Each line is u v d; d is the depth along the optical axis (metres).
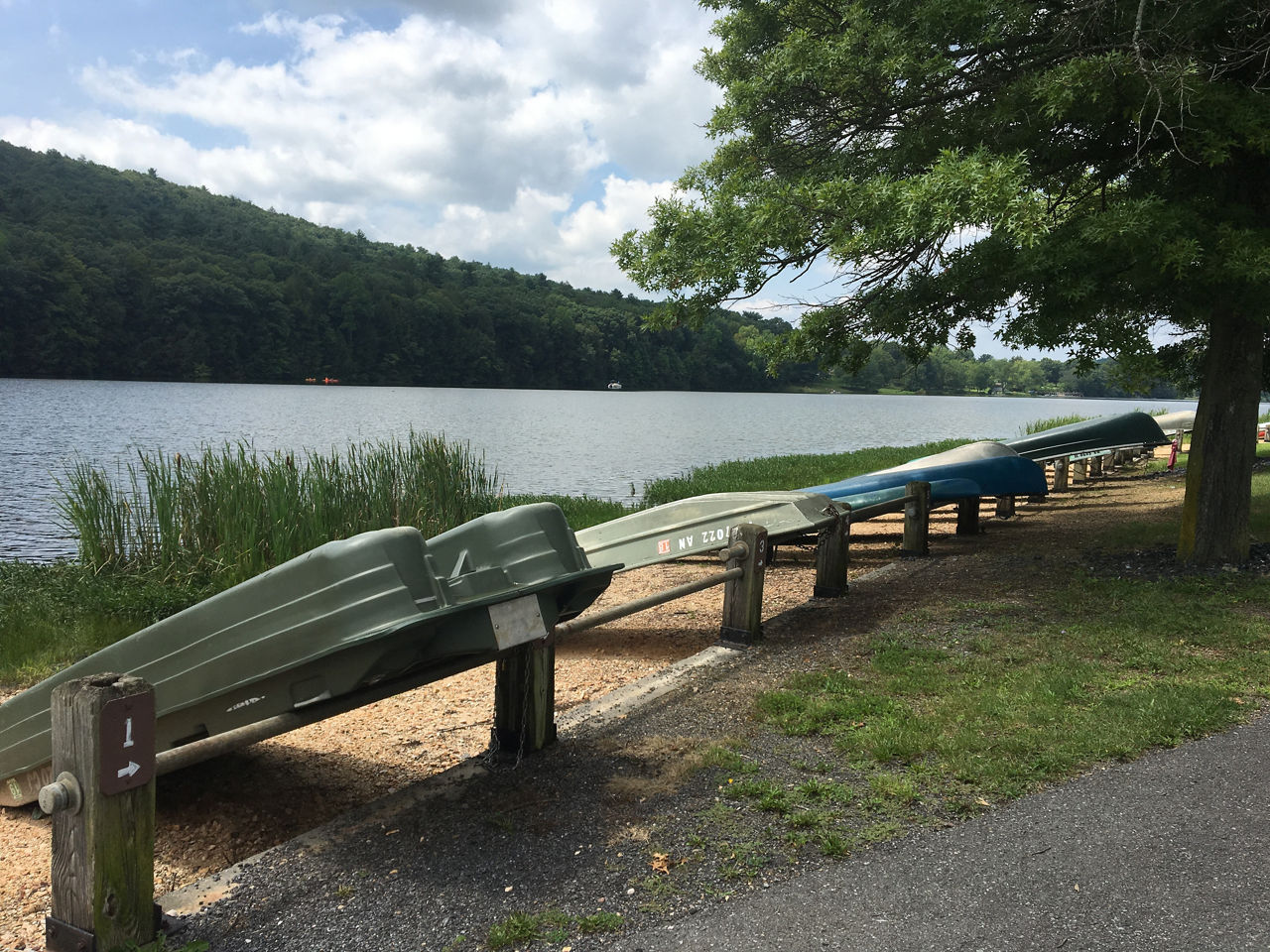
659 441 44.50
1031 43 8.23
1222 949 2.80
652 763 4.40
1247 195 8.07
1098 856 3.37
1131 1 7.61
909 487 10.20
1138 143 7.63
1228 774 4.07
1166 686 5.16
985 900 3.09
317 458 11.76
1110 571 8.47
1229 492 8.30
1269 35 7.33
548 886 3.25
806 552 11.78
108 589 8.95
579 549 4.55
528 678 4.46
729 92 9.66
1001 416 92.38
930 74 8.20
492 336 156.00
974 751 4.34
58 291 109.38
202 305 124.44
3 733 4.46
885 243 7.63
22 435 35.44
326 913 3.11
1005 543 10.91
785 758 4.40
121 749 2.80
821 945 2.85
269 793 4.71
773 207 8.35
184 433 38.47
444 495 12.45
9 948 3.14
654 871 3.34
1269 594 7.16
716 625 8.29
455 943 2.92
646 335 172.50
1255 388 8.26
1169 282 7.48
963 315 8.98
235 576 9.40
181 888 3.36
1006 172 6.59
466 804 3.96
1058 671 5.54
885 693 5.32
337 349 137.88
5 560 11.78
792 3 9.89
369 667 3.55
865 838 3.54
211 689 3.87
